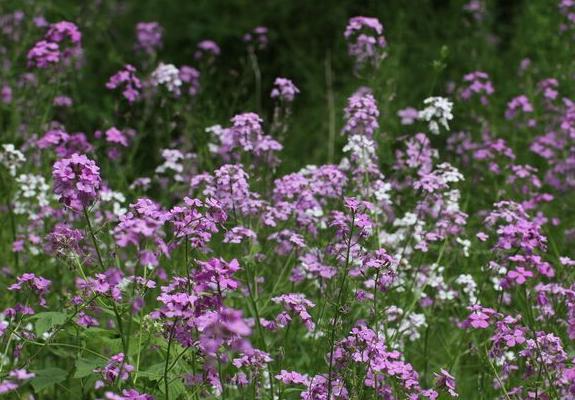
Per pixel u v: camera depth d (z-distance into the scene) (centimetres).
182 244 496
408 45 990
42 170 607
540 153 702
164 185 629
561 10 848
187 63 1017
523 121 779
